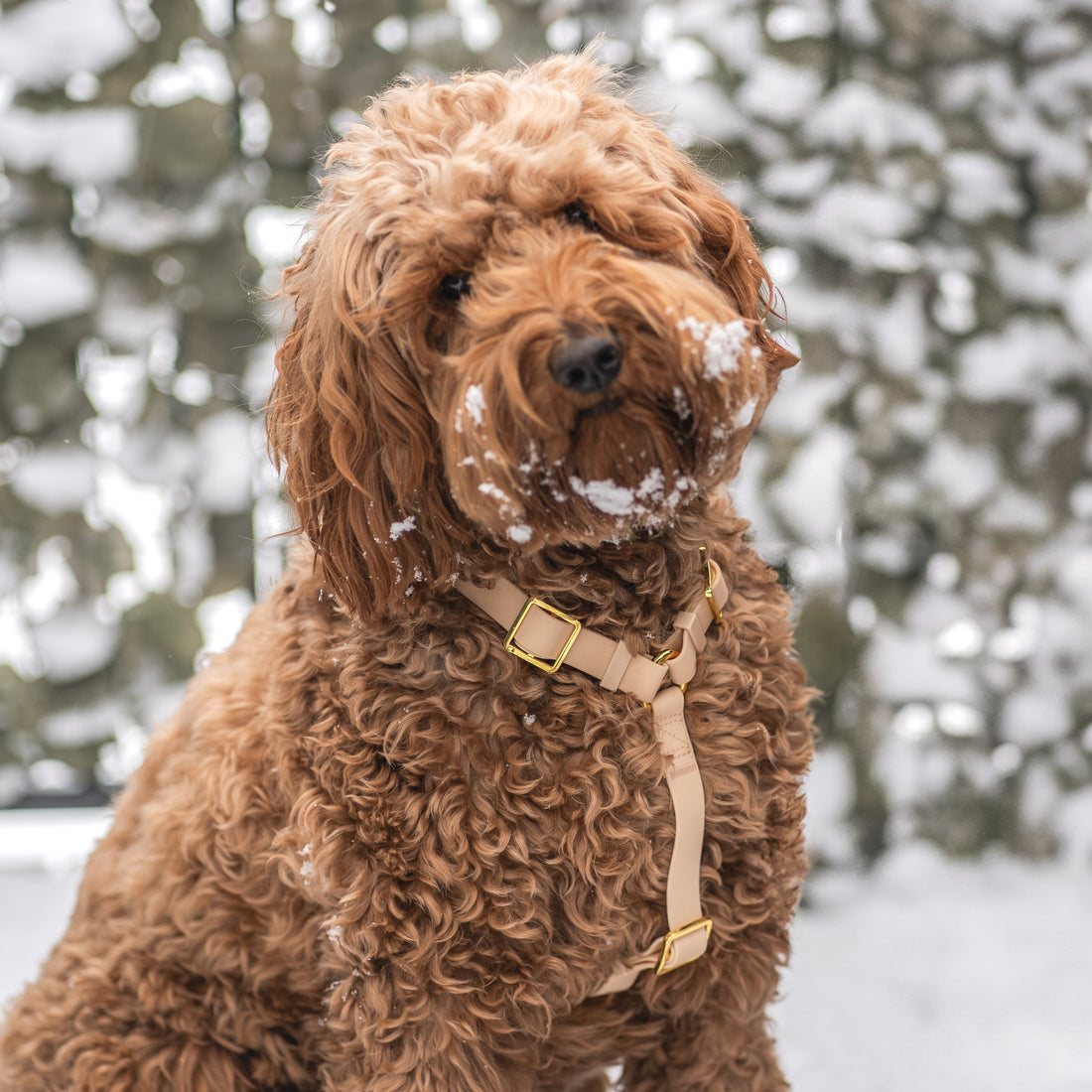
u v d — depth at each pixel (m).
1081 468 3.14
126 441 3.04
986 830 3.19
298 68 2.99
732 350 1.47
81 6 2.91
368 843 1.58
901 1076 2.36
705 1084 1.83
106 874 1.97
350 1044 1.66
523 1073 1.66
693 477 1.54
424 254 1.51
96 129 2.93
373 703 1.61
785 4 2.98
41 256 2.97
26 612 3.09
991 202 3.02
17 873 3.26
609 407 1.44
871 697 3.10
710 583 1.69
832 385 2.98
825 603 2.98
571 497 1.51
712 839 1.68
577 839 1.59
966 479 3.07
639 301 1.41
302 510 1.66
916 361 3.05
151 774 2.00
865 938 2.86
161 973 1.85
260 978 1.79
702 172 1.85
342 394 1.60
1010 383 3.04
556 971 1.60
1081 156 3.04
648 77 3.01
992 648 3.17
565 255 1.43
